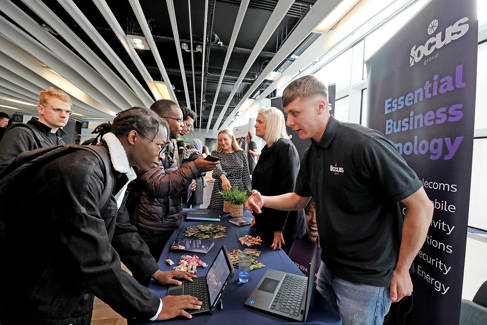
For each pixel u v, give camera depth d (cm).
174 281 97
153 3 430
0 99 877
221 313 81
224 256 92
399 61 126
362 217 86
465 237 91
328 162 92
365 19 296
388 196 80
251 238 147
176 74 760
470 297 186
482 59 182
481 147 183
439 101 100
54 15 348
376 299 85
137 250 104
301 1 335
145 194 141
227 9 438
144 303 73
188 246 131
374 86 149
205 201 418
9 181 65
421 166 111
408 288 81
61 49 473
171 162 158
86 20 343
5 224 65
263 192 180
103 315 177
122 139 79
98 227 67
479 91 185
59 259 67
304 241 171
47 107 193
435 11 101
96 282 66
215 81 845
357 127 88
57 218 63
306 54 473
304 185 116
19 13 351
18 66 562
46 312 70
